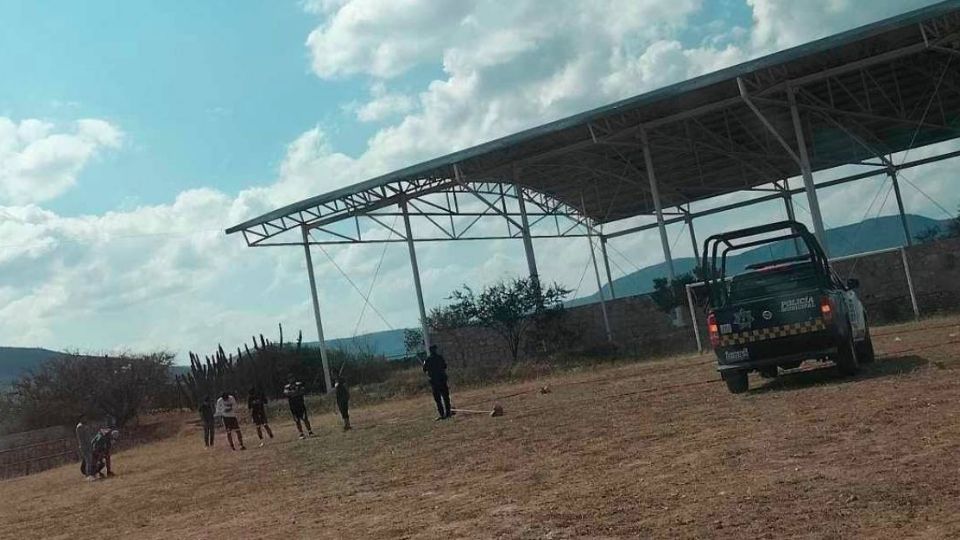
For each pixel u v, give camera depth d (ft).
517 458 42.16
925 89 107.76
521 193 130.31
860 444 30.45
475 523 28.60
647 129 102.83
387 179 110.93
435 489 37.40
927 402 36.45
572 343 125.70
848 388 44.65
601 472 34.17
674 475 30.83
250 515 39.52
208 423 96.43
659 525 24.36
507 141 100.37
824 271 53.42
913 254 103.65
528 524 26.96
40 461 117.80
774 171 139.03
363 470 48.42
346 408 79.36
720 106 97.71
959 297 100.27
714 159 128.88
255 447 80.94
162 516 44.91
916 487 23.89
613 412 54.24
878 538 20.24
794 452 30.94
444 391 71.61
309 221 123.13
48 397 143.43
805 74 93.25
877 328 88.63
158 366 157.28
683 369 79.71
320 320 128.88
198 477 61.98
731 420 41.39
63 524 48.67
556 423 53.83
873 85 103.76
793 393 46.83
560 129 97.14
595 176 130.41
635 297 122.01
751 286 53.57
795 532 21.65
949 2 75.41
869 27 78.84
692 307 99.76
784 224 52.34
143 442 124.77
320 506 38.32
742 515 23.86
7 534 47.47
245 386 147.54
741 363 49.90
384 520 32.07
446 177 114.73
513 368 113.91
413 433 63.77
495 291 128.06
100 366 146.72
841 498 23.94
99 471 78.07
